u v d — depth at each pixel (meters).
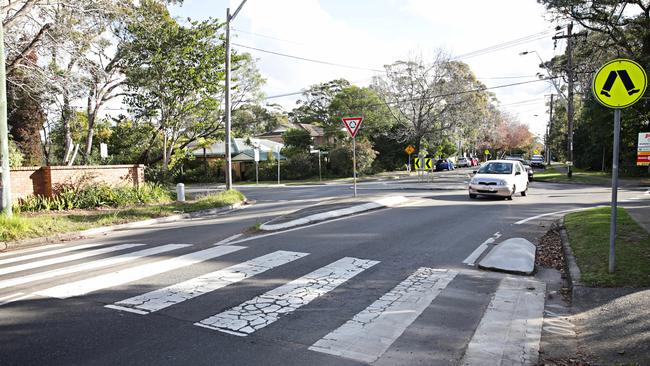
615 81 6.02
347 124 18.38
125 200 17.67
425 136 49.88
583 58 33.22
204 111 24.12
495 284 6.25
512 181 18.61
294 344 4.31
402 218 12.66
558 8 28.53
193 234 10.90
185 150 25.78
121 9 18.62
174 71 22.34
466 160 72.06
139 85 22.34
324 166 48.78
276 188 33.41
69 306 5.41
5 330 4.69
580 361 4.01
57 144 32.09
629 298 5.28
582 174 37.34
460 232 10.31
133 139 26.06
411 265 7.27
